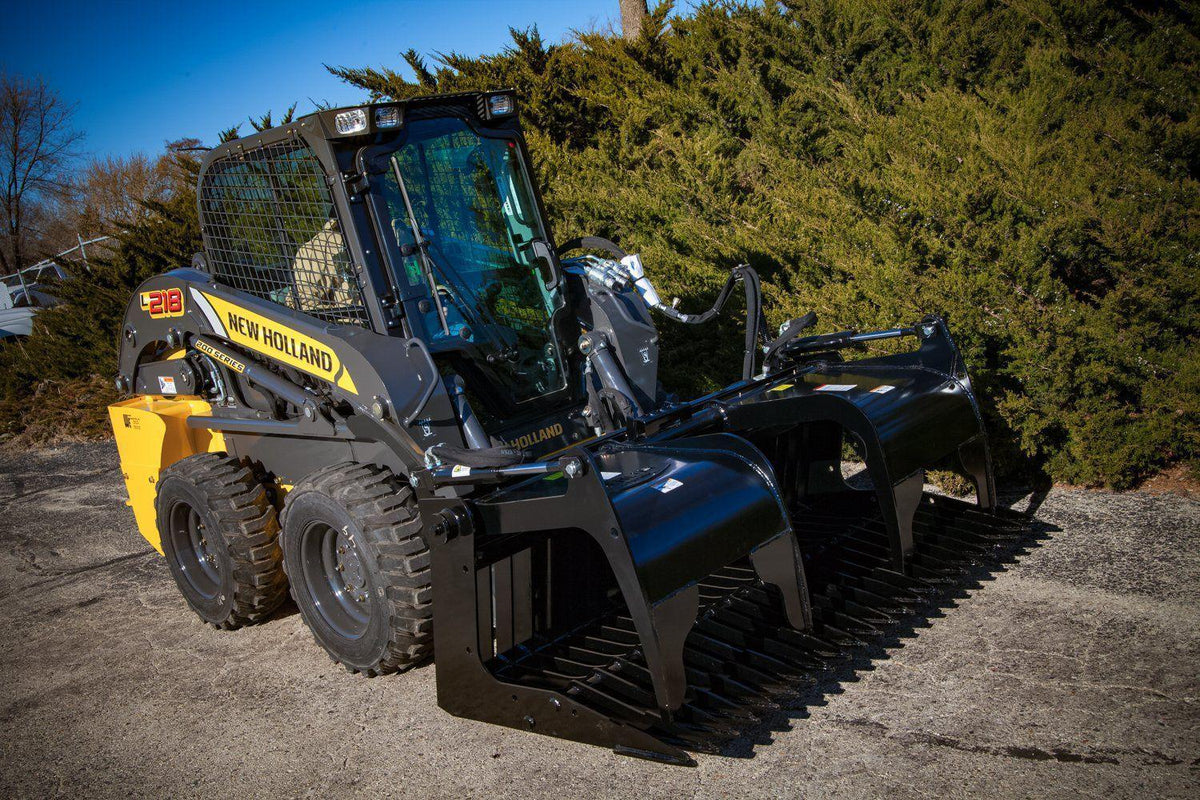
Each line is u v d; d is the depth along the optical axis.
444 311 3.42
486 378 3.51
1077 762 2.53
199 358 4.26
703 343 5.92
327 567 3.52
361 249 3.24
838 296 5.11
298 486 3.35
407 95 8.34
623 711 2.65
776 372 4.05
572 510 2.62
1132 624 3.25
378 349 3.22
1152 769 2.47
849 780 2.54
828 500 4.13
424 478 2.96
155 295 4.34
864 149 5.43
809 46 6.68
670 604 2.57
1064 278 4.95
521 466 2.73
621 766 2.73
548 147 7.28
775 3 6.79
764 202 5.83
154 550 5.52
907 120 5.39
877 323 4.90
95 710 3.48
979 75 5.99
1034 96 5.06
